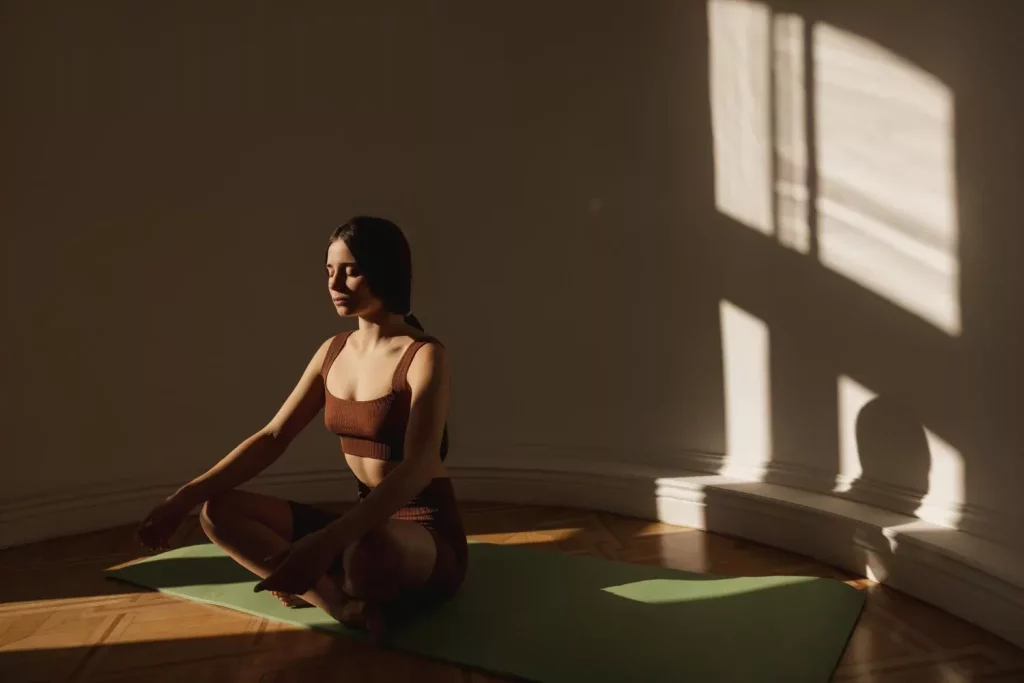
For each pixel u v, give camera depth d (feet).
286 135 14.70
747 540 11.95
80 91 13.74
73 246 13.75
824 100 11.21
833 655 8.05
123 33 13.98
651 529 12.66
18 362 13.39
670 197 13.32
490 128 14.53
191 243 14.42
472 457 14.79
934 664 7.96
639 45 13.44
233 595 10.23
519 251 14.56
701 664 7.91
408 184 14.82
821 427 11.62
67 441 13.79
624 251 13.83
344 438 9.27
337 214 14.85
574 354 14.37
